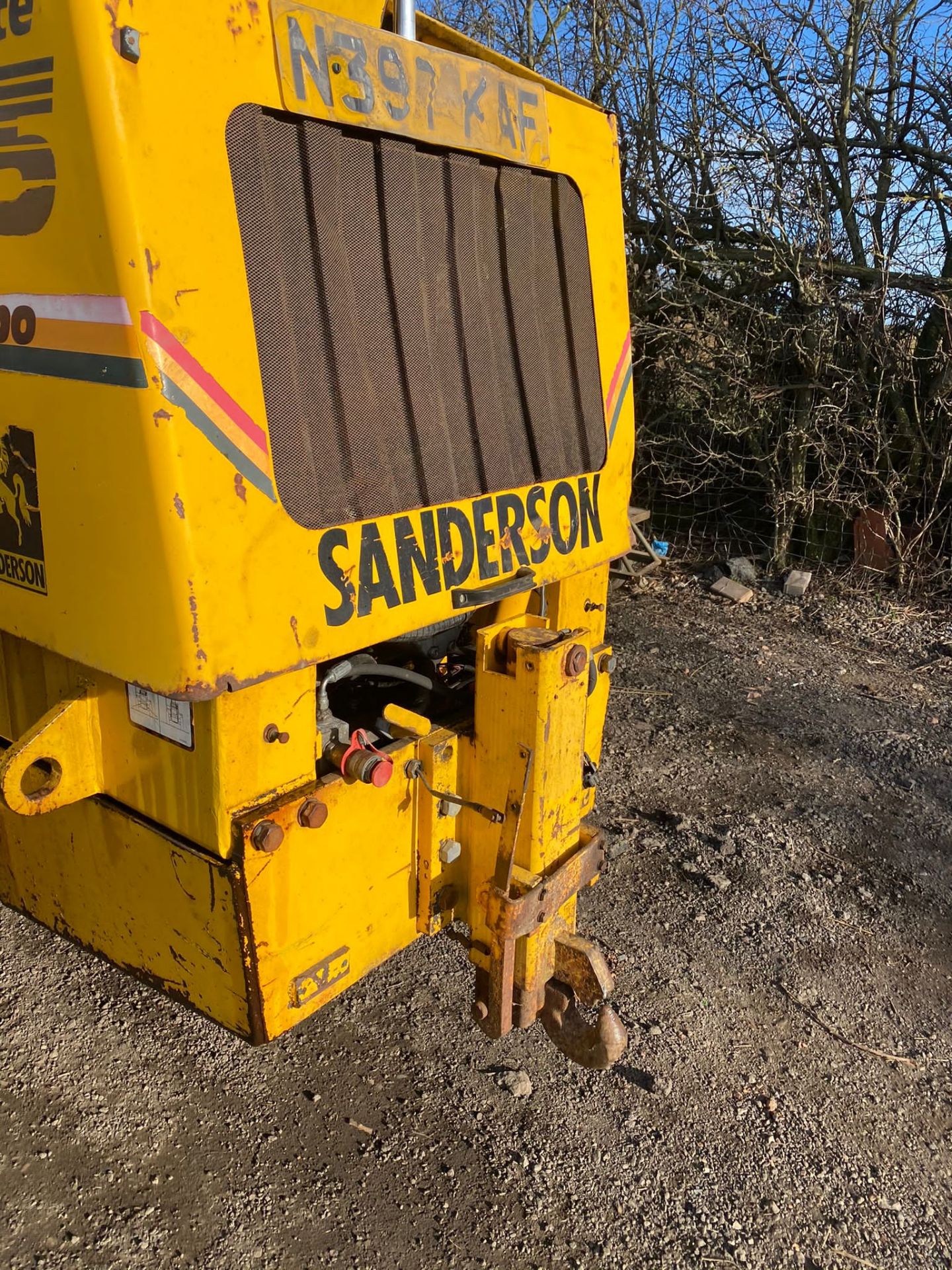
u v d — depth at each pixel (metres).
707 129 6.84
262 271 1.63
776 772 4.19
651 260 7.13
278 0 1.58
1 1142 2.29
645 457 7.48
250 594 1.64
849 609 6.17
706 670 5.30
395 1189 2.21
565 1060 2.61
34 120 1.47
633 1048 2.65
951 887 3.43
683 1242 2.13
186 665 1.56
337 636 1.82
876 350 6.22
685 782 4.08
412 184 1.91
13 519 1.79
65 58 1.39
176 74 1.45
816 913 3.25
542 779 2.06
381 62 1.76
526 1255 2.08
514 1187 2.23
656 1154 2.34
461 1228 2.13
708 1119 2.45
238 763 1.73
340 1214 2.15
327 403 1.78
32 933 2.97
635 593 6.59
